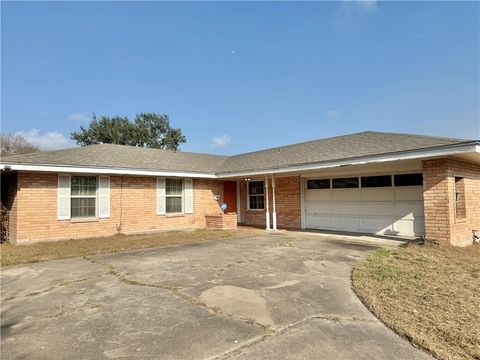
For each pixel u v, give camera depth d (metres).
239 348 2.97
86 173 11.44
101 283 5.35
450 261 6.71
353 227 12.27
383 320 3.64
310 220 13.87
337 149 11.62
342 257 7.42
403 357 2.80
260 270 6.20
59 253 8.29
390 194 11.20
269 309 4.04
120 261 7.24
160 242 10.31
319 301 4.36
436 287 4.91
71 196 11.24
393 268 6.07
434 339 3.15
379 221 11.46
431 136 9.29
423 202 9.42
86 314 3.90
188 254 8.05
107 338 3.21
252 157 16.77
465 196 9.39
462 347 2.99
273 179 13.26
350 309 4.05
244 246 9.26
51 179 10.76
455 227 8.61
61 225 10.90
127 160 13.09
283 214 14.95
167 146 40.91
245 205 17.25
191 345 3.03
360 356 2.81
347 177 12.55
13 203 10.41
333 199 13.01
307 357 2.78
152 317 3.77
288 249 8.59
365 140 11.46
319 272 6.02
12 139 35.62
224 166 16.64
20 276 5.96
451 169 8.62
